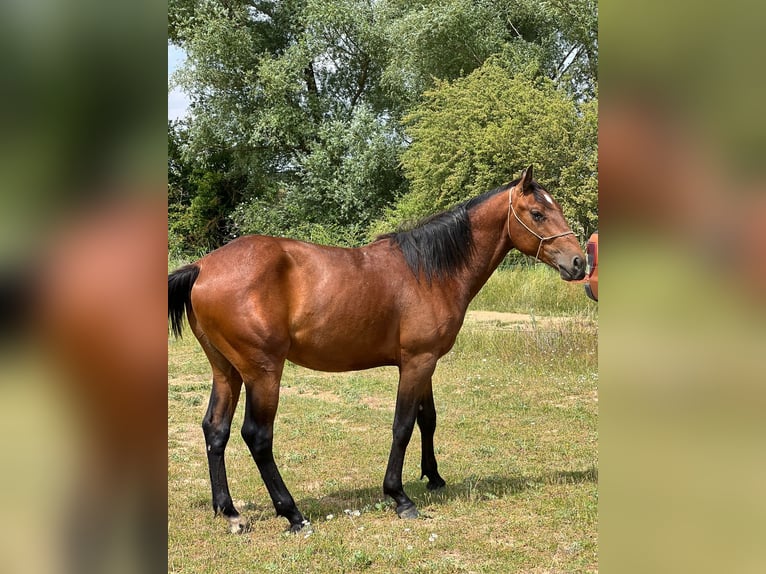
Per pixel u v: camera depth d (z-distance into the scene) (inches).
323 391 328.8
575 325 390.3
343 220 909.2
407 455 231.6
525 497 187.0
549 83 743.7
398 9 945.5
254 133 888.3
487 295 521.3
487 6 890.7
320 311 167.3
